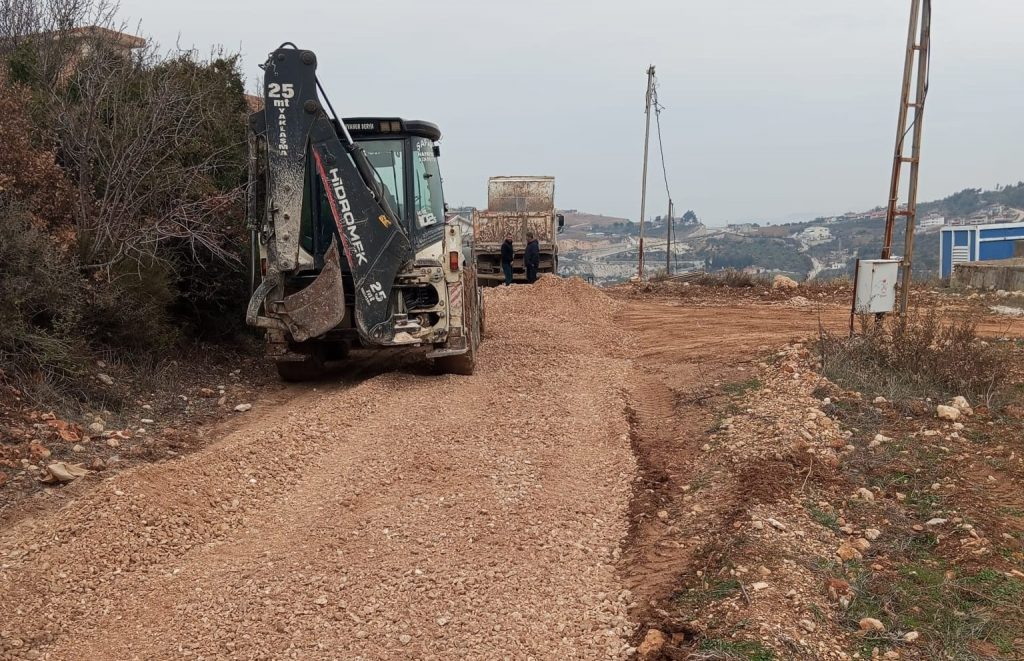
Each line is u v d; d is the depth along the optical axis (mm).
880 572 5082
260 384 10703
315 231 10164
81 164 9992
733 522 5727
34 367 8227
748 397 8969
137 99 11102
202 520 5898
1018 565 5020
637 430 8398
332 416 8125
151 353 10125
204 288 11461
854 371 9273
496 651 4391
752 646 4219
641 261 30719
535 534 5793
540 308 17047
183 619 4680
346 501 6250
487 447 7566
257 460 6871
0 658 4281
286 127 9633
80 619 4688
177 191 10828
